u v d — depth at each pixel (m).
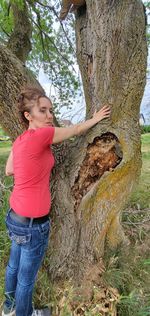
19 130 2.54
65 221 2.47
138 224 3.58
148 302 2.36
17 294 2.04
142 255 3.00
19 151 1.92
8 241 2.81
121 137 2.36
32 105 1.96
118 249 2.74
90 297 2.26
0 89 2.50
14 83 2.51
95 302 2.21
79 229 2.47
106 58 2.31
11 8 4.08
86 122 2.23
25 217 1.91
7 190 3.54
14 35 3.82
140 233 3.31
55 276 2.45
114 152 2.38
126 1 2.25
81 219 2.47
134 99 2.37
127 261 2.73
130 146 2.38
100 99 2.37
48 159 1.96
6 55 2.54
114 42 2.27
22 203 1.92
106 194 2.44
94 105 2.43
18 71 2.54
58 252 2.47
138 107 2.44
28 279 2.01
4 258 2.71
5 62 2.51
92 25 2.36
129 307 2.24
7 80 2.50
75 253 2.46
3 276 2.54
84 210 2.46
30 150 1.87
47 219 2.01
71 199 2.49
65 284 2.34
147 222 3.64
